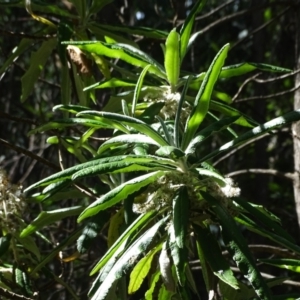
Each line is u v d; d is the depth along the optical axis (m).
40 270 0.66
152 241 0.49
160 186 0.49
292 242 0.51
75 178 0.46
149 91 0.62
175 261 0.46
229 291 0.54
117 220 0.60
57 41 0.72
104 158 0.49
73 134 0.94
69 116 0.76
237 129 1.17
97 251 1.04
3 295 0.55
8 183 0.62
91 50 0.60
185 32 0.59
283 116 0.48
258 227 0.51
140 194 0.55
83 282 1.09
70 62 0.73
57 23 0.78
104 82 0.63
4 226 0.62
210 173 0.48
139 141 0.50
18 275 0.62
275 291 1.01
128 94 0.65
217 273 0.46
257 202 1.18
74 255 0.68
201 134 0.49
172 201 0.49
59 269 1.08
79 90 0.72
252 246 0.76
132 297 0.78
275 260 0.53
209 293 0.50
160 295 0.54
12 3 0.76
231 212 0.49
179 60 0.58
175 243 0.46
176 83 0.60
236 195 0.48
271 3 1.05
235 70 0.62
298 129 0.88
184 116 0.59
